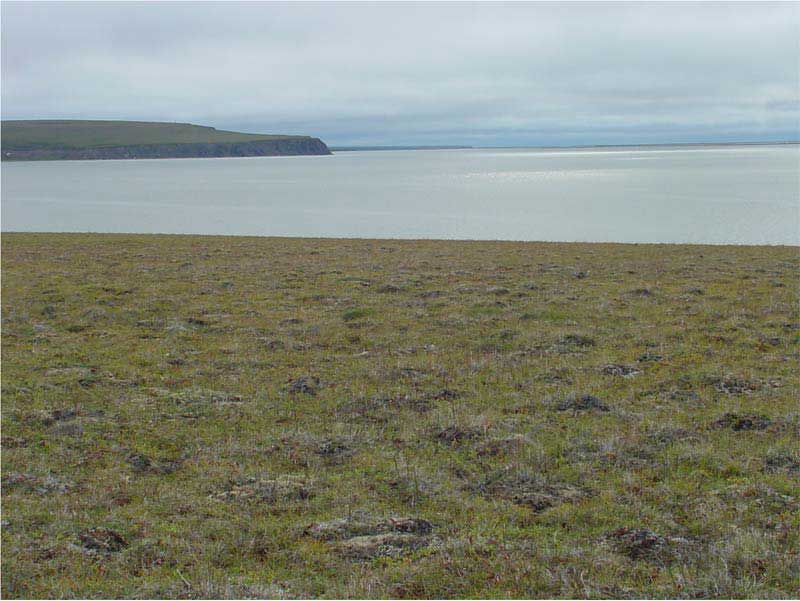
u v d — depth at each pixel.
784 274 28.80
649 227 60.97
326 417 14.54
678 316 22.14
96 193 119.19
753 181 132.62
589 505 10.38
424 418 14.30
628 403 14.89
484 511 10.30
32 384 16.06
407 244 40.59
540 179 154.88
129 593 8.02
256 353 19.12
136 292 26.52
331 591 8.08
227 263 33.34
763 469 11.50
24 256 35.03
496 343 19.66
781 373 16.59
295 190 123.50
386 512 10.25
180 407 14.95
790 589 8.00
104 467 12.05
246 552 9.16
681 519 9.95
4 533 9.45
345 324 21.94
